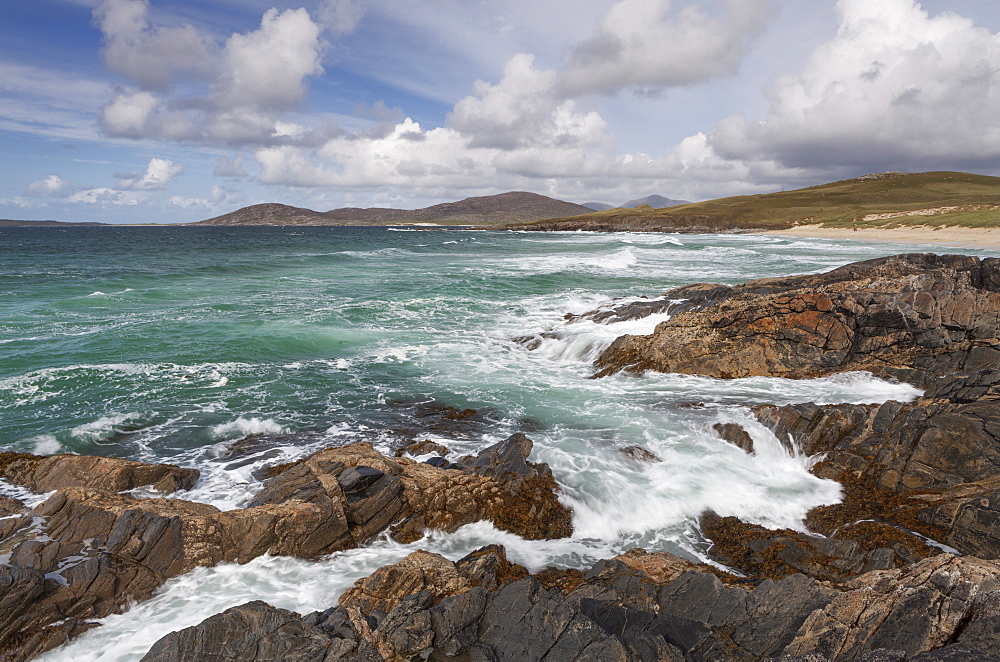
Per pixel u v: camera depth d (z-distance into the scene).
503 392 15.12
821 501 9.85
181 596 7.36
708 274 36.84
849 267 20.14
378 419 13.36
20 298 26.52
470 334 20.95
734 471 10.81
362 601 6.85
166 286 30.98
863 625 5.44
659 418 13.20
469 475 10.00
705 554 8.55
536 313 24.47
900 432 10.58
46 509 8.37
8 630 6.38
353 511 8.88
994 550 7.78
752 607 6.04
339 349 18.78
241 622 6.02
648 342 17.33
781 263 43.66
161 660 5.62
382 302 25.64
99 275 35.97
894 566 7.62
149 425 12.71
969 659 4.79
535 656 5.63
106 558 7.45
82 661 6.25
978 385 10.64
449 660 5.68
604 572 7.16
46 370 15.52
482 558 7.71
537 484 10.06
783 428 11.84
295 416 13.43
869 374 14.88
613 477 10.51
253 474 10.59
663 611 6.23
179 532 7.89
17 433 11.95
